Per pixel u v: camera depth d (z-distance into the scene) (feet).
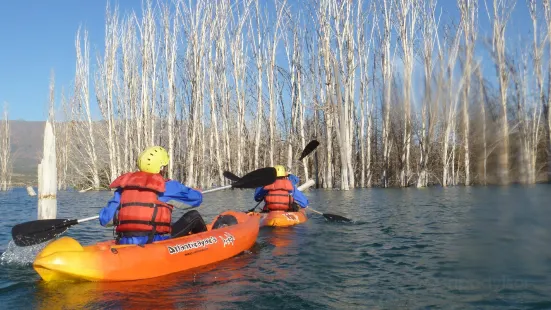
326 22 78.07
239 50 90.07
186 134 90.27
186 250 17.48
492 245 18.83
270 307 13.02
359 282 15.37
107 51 95.76
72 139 108.47
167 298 13.80
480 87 36.99
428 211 35.63
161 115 94.27
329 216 30.55
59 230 18.98
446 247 20.16
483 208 31.37
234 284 15.33
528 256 16.98
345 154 76.28
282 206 30.19
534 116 56.80
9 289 14.82
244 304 13.26
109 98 94.73
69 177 112.47
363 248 21.09
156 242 16.99
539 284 14.02
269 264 18.22
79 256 15.07
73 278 15.15
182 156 94.27
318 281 15.62
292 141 84.99
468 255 17.67
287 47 88.33
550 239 19.36
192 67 88.99
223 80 90.17
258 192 31.27
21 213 42.55
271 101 84.79
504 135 40.75
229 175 32.35
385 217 32.96
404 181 79.36
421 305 12.91
